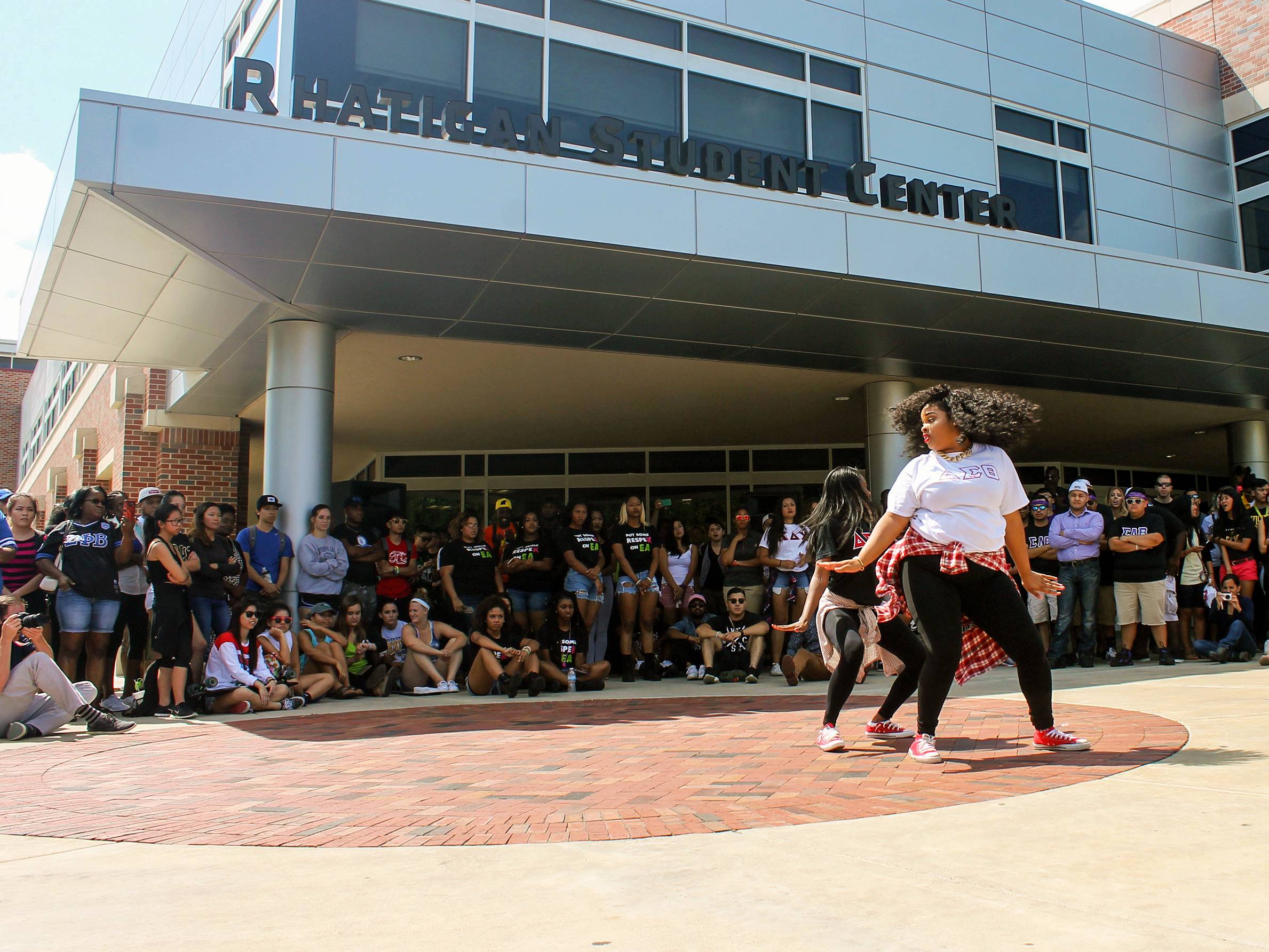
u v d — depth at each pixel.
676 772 4.29
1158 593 9.45
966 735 4.91
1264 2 15.33
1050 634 10.30
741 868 2.58
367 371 11.98
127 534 7.75
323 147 7.96
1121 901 2.16
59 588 7.34
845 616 4.75
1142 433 17.14
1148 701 6.09
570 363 11.62
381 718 6.98
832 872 2.50
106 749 5.68
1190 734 4.54
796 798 3.55
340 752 5.29
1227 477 22.80
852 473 4.88
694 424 15.57
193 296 9.24
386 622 9.02
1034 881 2.34
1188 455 19.70
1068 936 1.94
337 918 2.27
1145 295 11.48
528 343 10.50
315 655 8.48
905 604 4.67
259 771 4.76
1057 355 12.10
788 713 6.47
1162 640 9.48
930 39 13.02
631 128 10.76
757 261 9.41
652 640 10.19
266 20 10.05
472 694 8.70
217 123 7.67
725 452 17.50
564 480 17.42
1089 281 11.14
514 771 4.48
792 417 15.09
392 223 8.15
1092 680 7.98
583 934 2.08
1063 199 13.87
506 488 17.39
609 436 16.50
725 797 3.64
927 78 12.91
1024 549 4.25
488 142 8.55
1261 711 5.27
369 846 3.05
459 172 8.36
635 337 10.59
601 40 10.70
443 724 6.49
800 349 11.29
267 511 8.87
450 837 3.14
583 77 10.55
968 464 4.09
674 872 2.58
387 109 8.41
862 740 4.95
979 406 4.06
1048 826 2.89
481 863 2.77
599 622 10.27
